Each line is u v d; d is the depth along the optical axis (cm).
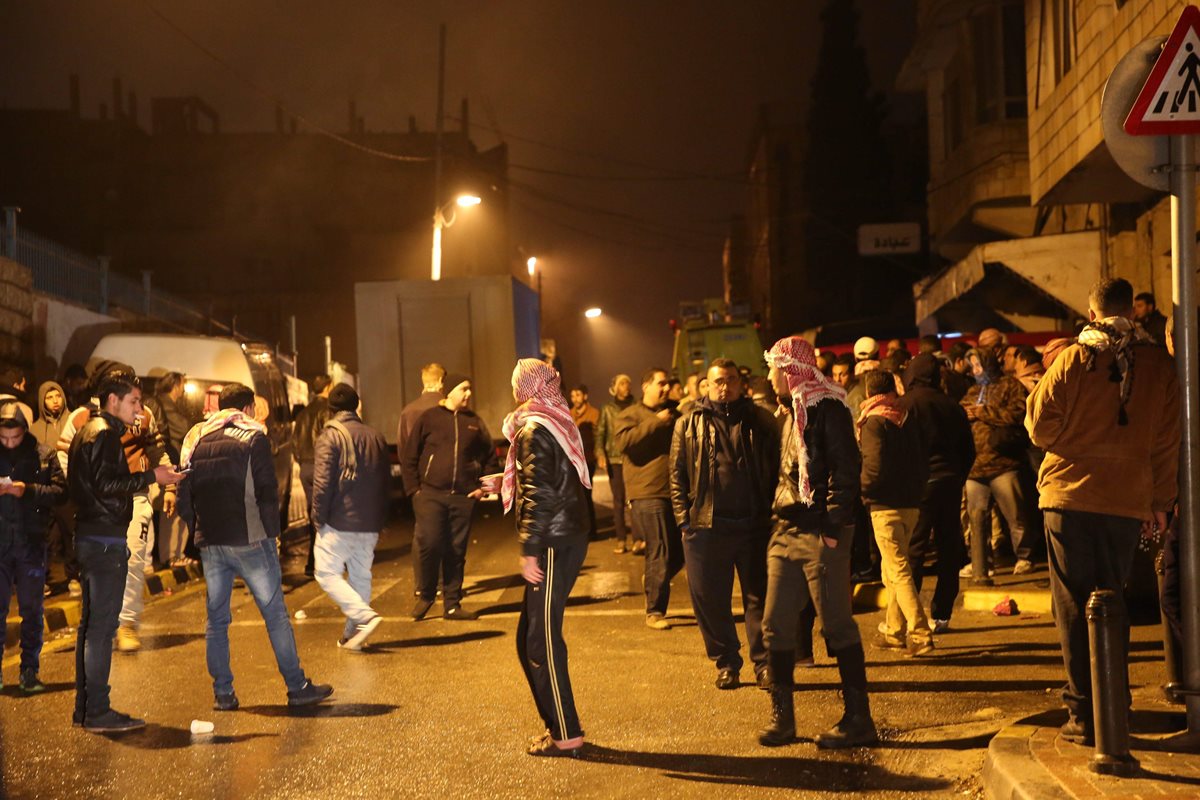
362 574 944
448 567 1062
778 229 6322
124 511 706
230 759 634
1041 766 526
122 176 5866
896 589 837
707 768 601
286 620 750
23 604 800
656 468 986
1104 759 512
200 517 740
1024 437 1049
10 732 697
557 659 631
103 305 2123
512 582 1275
